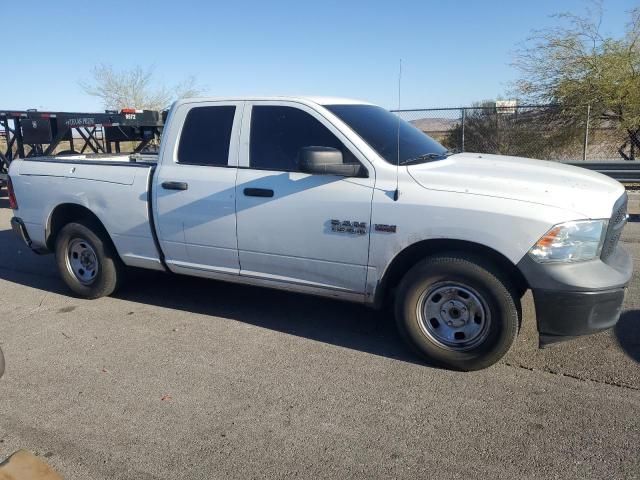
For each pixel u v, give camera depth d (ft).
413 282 13.14
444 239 12.83
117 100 115.96
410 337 13.39
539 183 12.50
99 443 10.54
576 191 12.27
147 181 16.79
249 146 15.31
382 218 13.26
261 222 14.88
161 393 12.35
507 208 12.07
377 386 12.47
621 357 13.47
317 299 18.34
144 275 21.24
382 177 13.47
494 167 13.96
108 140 44.19
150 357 14.24
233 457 10.03
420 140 15.93
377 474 9.48
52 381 13.04
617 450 9.93
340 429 10.82
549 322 12.13
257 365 13.64
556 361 13.38
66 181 18.39
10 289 20.36
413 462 9.78
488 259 12.63
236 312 17.31
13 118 42.52
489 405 11.53
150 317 17.08
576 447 10.05
